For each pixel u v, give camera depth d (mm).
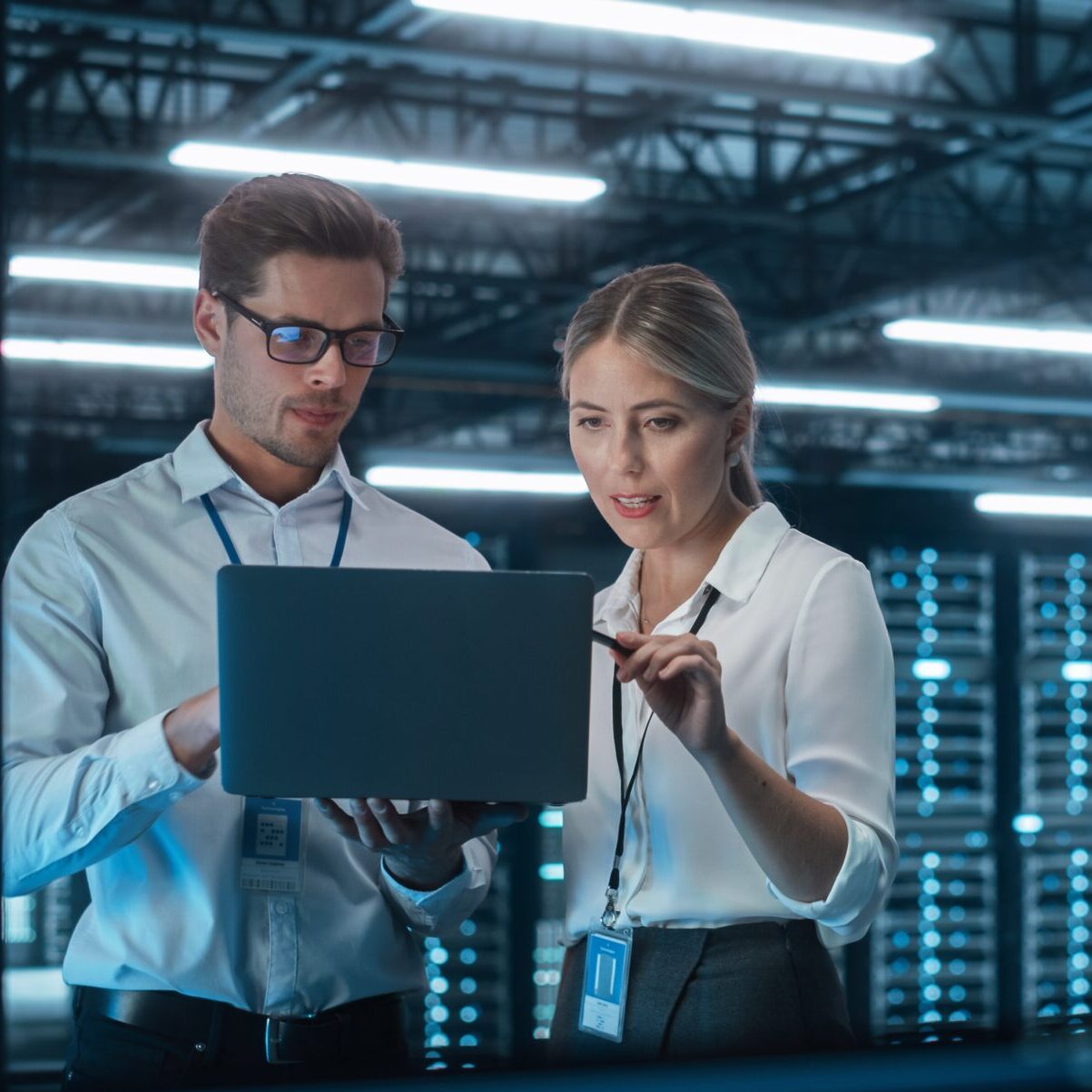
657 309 1511
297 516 1766
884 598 10547
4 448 1052
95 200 9336
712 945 1517
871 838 1444
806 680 1519
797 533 1623
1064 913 10680
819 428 14258
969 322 8383
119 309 11859
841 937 1505
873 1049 1195
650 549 1657
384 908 1717
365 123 9250
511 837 8773
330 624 1369
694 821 1534
